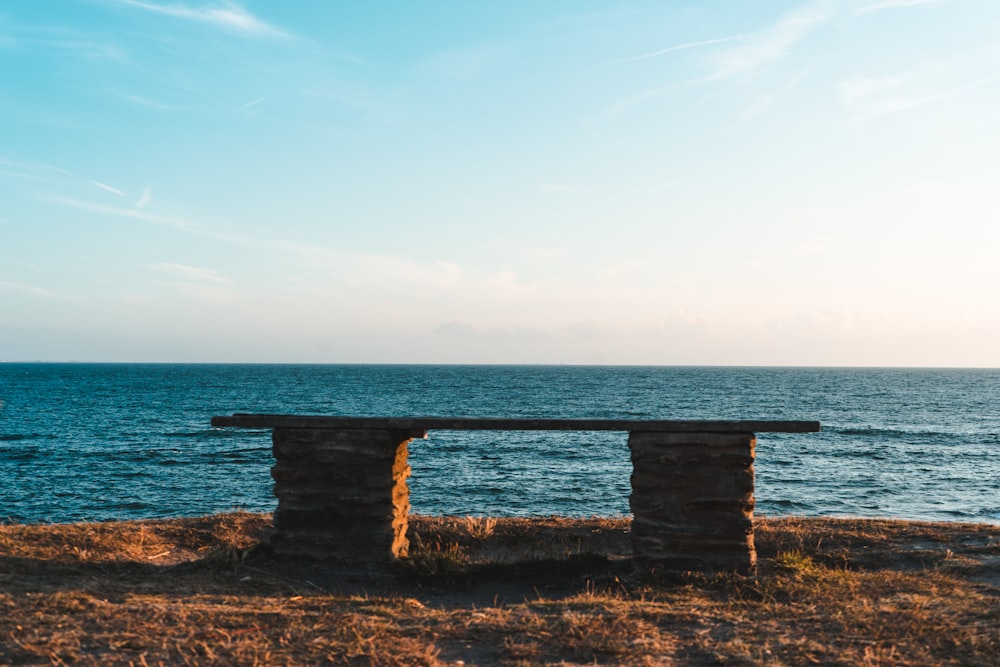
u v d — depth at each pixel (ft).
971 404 277.03
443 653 18.63
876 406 257.14
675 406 245.65
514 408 232.53
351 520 28.60
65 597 21.76
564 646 18.93
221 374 645.10
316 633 19.62
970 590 24.27
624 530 35.86
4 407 214.07
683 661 18.13
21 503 75.25
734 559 26.81
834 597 23.89
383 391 344.49
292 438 29.22
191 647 18.31
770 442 137.59
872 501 78.64
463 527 35.81
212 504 75.31
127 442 131.03
